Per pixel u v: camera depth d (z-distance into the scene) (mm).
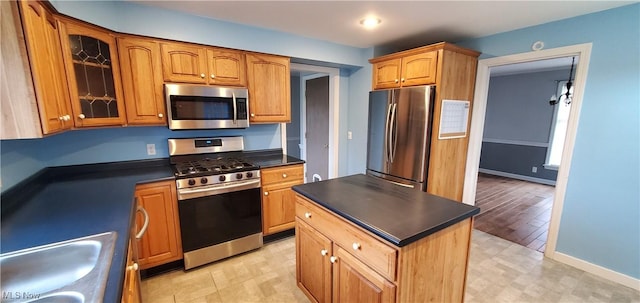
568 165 2344
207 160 2721
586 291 2059
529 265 2412
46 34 1403
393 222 1259
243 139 2965
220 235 2398
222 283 2145
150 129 2488
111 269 893
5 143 1515
